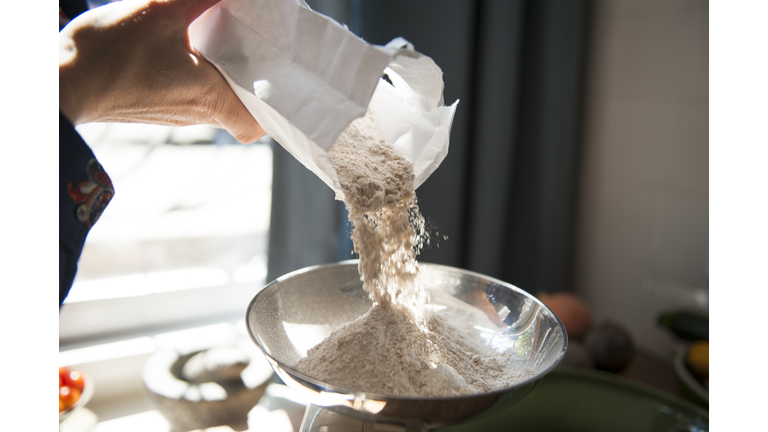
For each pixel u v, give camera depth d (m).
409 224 0.54
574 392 0.69
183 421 0.70
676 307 0.88
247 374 0.73
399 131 0.55
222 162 0.88
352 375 0.47
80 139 0.44
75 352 0.81
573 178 0.95
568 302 0.85
